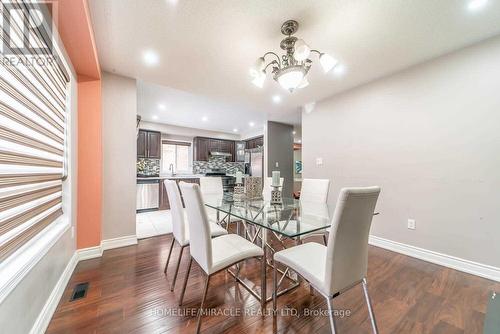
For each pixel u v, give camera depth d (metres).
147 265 2.10
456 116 2.06
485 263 1.89
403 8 1.52
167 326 1.29
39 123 1.31
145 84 3.03
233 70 2.44
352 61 2.24
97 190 2.29
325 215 1.86
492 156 1.87
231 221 3.56
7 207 0.97
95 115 2.28
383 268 2.07
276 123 5.33
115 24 1.65
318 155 3.45
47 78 1.42
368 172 2.78
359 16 1.59
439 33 1.80
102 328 1.26
